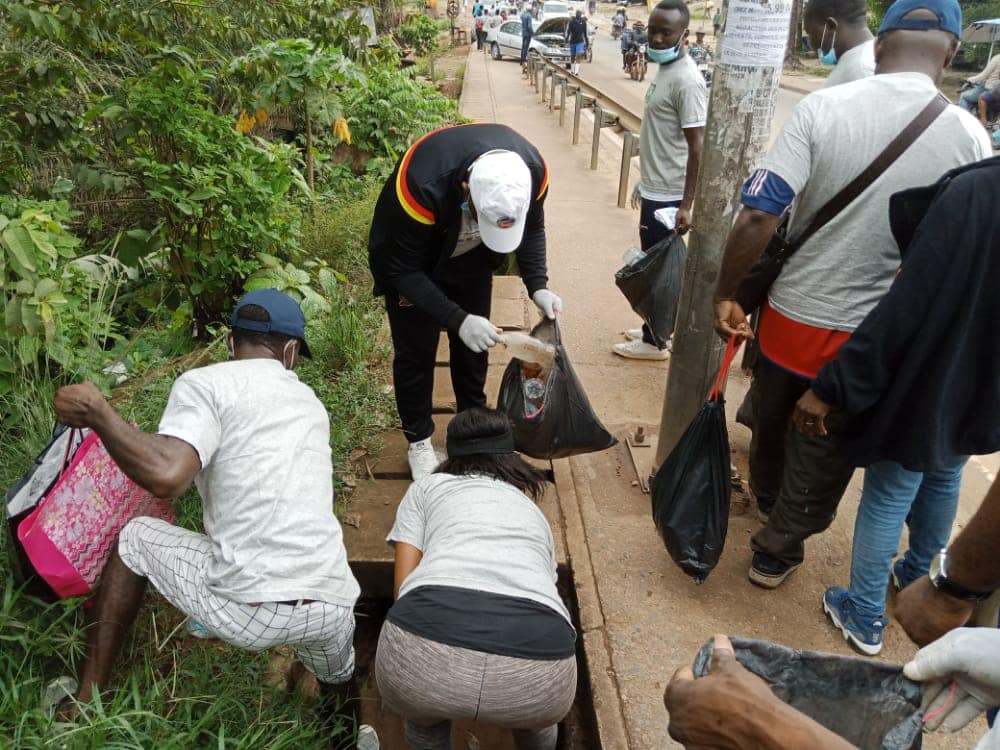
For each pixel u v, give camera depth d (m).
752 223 2.55
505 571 2.21
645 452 3.93
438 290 3.09
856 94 2.44
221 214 5.08
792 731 1.08
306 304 5.20
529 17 24.91
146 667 2.53
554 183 9.60
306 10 5.88
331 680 2.53
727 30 2.85
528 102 16.64
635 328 5.44
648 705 2.59
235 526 2.26
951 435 2.29
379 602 3.41
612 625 2.90
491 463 2.52
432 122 10.80
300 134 8.83
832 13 3.36
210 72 5.36
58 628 2.62
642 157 4.77
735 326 2.76
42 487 2.50
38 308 3.36
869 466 2.63
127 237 5.16
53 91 4.77
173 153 5.17
